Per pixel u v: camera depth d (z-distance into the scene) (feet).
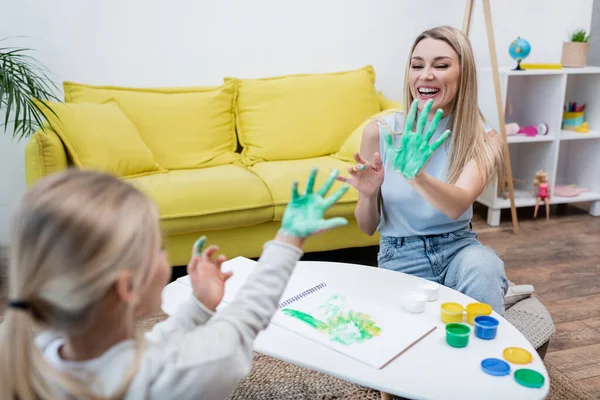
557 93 11.08
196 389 2.60
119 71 10.23
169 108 9.66
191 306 3.36
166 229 8.06
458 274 5.85
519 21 11.90
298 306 4.78
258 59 10.90
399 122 6.37
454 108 6.04
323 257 9.70
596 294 8.43
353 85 10.53
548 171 11.44
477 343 4.24
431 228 6.11
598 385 6.29
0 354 2.35
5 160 9.80
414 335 4.32
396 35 11.53
